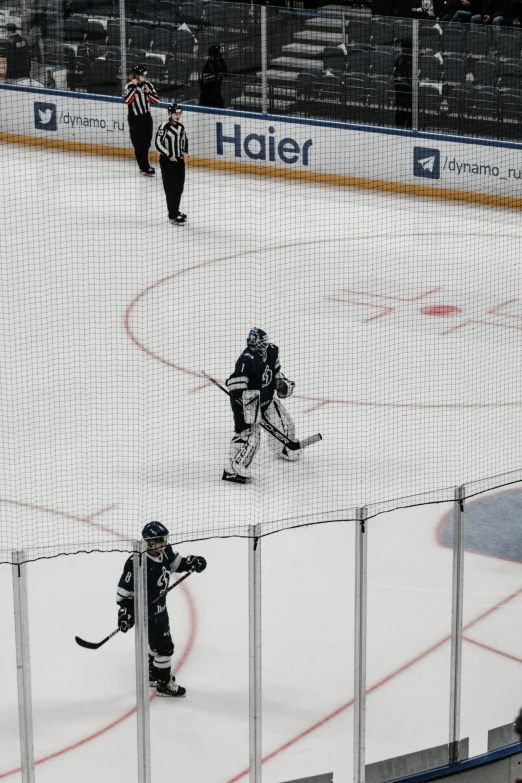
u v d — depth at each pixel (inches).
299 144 1839.3
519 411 1121.4
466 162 1738.4
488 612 743.1
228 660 716.0
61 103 1947.6
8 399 1136.2
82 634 717.3
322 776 654.5
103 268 1489.9
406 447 1048.8
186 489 975.6
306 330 1315.2
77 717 674.8
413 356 1248.2
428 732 679.1
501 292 1439.5
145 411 1117.1
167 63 1921.8
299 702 690.8
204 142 1907.0
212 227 1652.3
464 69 1745.8
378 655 713.6
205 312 1362.0
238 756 661.9
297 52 1824.6
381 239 1619.1
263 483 987.9
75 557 770.2
